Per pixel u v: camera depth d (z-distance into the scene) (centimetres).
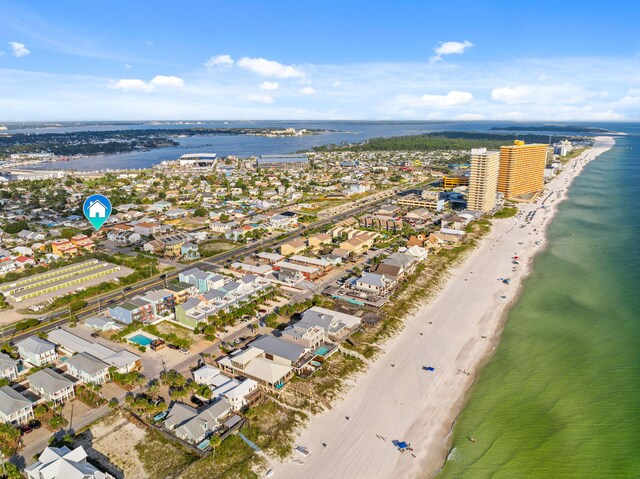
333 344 14138
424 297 18312
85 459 9306
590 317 16475
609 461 9825
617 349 14188
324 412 11406
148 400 11444
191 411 10706
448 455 10238
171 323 15838
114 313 15762
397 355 14138
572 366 13475
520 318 16812
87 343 13750
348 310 16700
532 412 11569
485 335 15638
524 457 10081
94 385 11775
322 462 9844
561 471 9650
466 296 18700
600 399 11888
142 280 19762
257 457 9844
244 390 11475
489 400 12138
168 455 9769
